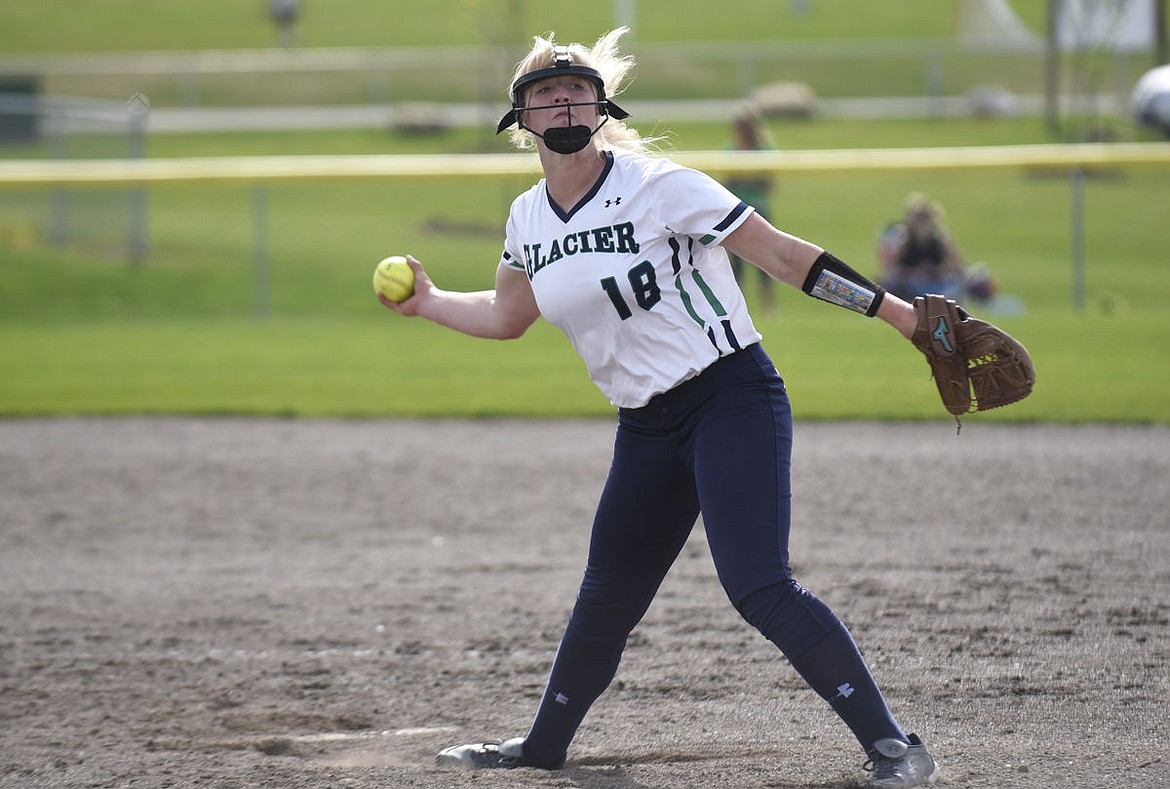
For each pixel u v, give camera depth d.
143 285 61.22
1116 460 30.86
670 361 13.09
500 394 40.62
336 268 64.19
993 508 27.03
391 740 16.48
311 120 114.56
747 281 58.28
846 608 20.95
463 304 15.38
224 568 24.61
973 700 16.84
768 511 13.01
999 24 137.50
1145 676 17.50
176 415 38.94
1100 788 13.44
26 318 55.44
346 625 21.17
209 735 16.77
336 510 28.66
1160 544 24.02
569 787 13.88
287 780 14.36
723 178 51.81
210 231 72.81
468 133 107.44
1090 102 95.06
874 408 37.03
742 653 19.30
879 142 97.50
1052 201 78.19
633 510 13.95
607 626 14.47
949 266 50.72
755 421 13.12
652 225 12.89
